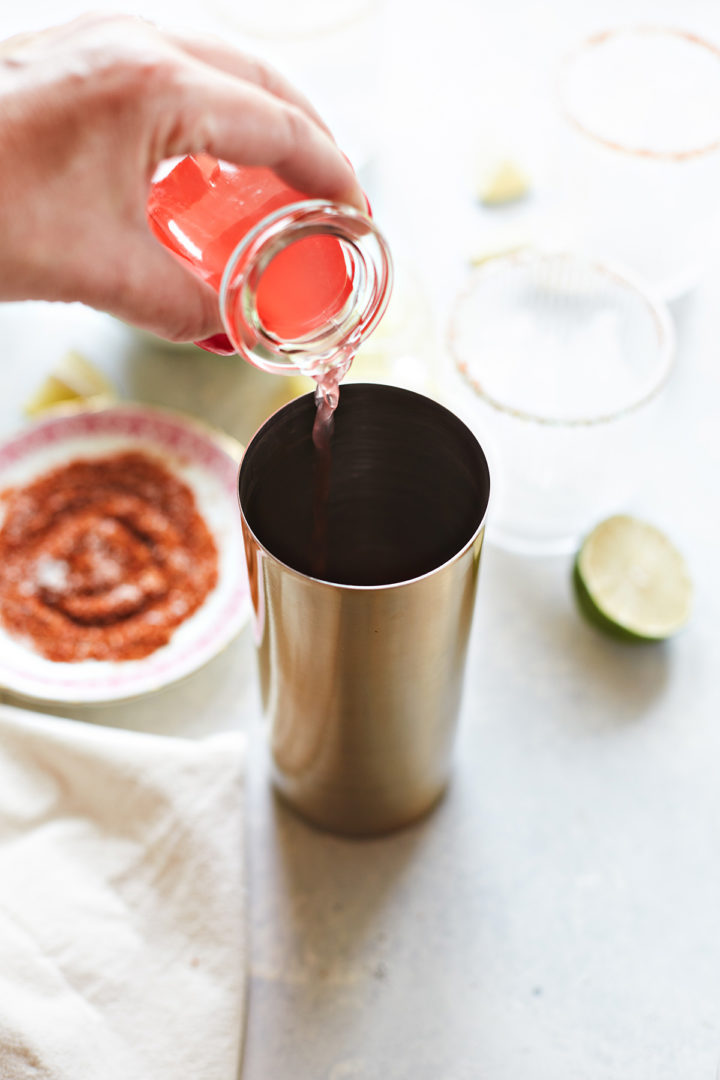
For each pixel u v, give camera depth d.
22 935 0.46
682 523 0.59
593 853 0.51
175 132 0.39
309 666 0.43
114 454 0.59
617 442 0.55
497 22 0.79
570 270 0.59
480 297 0.60
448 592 0.42
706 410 0.63
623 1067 0.47
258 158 0.39
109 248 0.40
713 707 0.55
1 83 0.38
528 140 0.72
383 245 0.40
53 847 0.48
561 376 0.61
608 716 0.54
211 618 0.55
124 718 0.54
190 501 0.58
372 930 0.49
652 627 0.55
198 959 0.47
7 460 0.59
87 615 0.55
